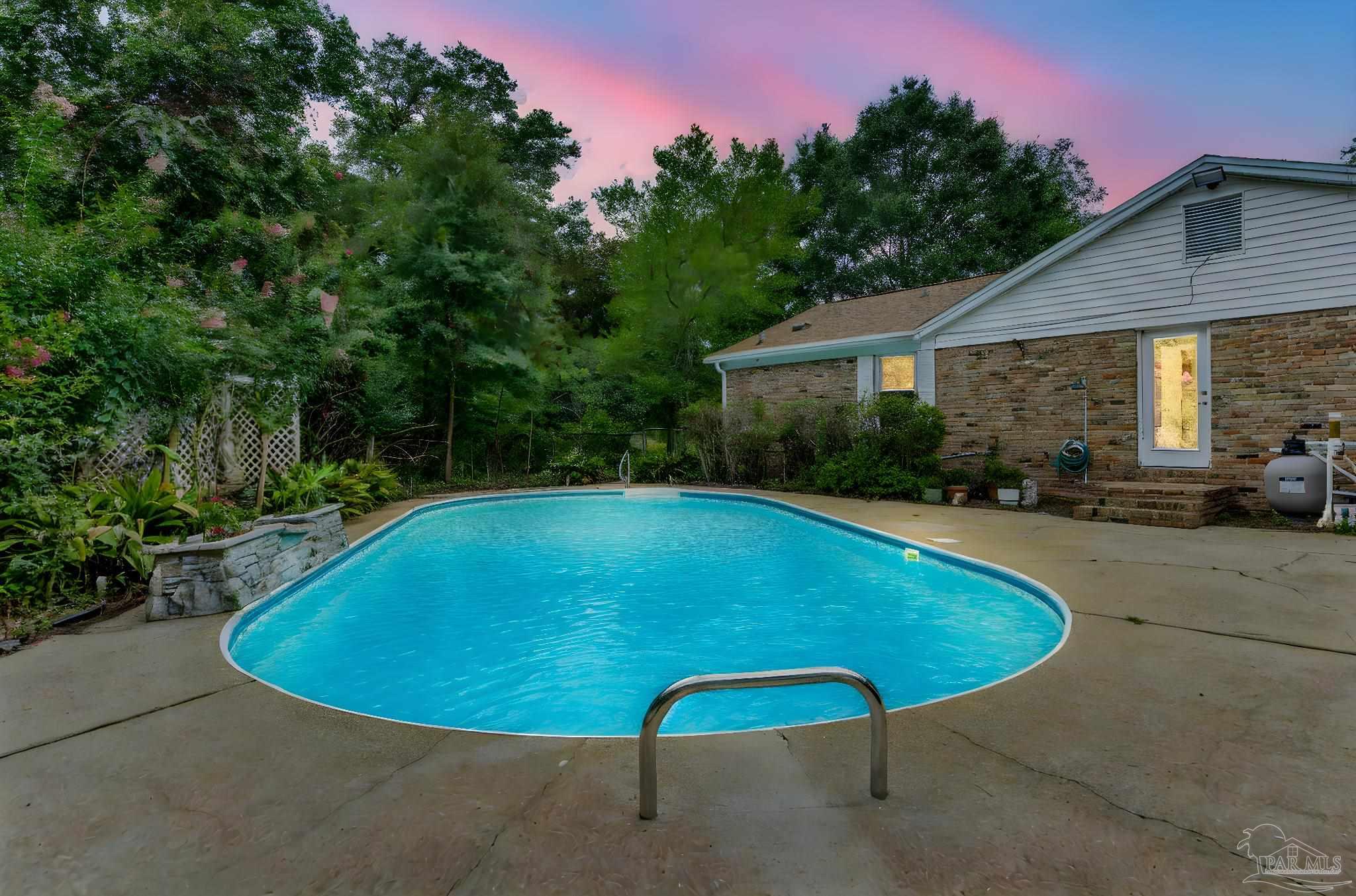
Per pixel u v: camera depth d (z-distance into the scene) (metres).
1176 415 9.40
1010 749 2.51
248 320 7.84
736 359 16.50
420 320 13.79
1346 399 7.87
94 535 5.08
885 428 11.84
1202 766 2.34
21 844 1.95
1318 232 8.04
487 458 16.91
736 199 22.45
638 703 3.61
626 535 9.17
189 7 8.61
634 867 1.81
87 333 5.80
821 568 6.93
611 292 24.98
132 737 2.71
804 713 3.40
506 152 22.34
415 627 5.03
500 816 2.08
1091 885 1.71
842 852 1.87
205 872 1.81
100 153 7.60
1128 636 3.86
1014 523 8.57
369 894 1.71
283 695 3.20
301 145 10.62
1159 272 9.44
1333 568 5.46
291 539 6.01
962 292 14.65
